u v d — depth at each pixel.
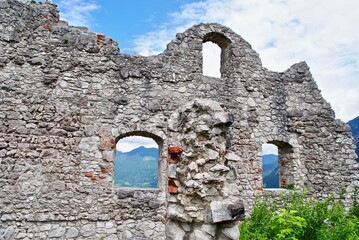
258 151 9.27
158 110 8.38
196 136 4.52
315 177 9.62
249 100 9.47
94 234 7.30
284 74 10.09
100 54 8.17
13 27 7.57
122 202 7.61
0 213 6.83
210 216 4.18
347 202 9.54
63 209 7.20
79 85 7.86
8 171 7.00
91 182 7.51
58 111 7.57
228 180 4.55
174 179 4.62
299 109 9.95
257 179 9.09
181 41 9.02
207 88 9.03
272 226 4.98
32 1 7.88
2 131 7.11
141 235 7.58
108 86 8.09
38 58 7.63
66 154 7.45
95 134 7.76
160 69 8.62
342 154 9.89
